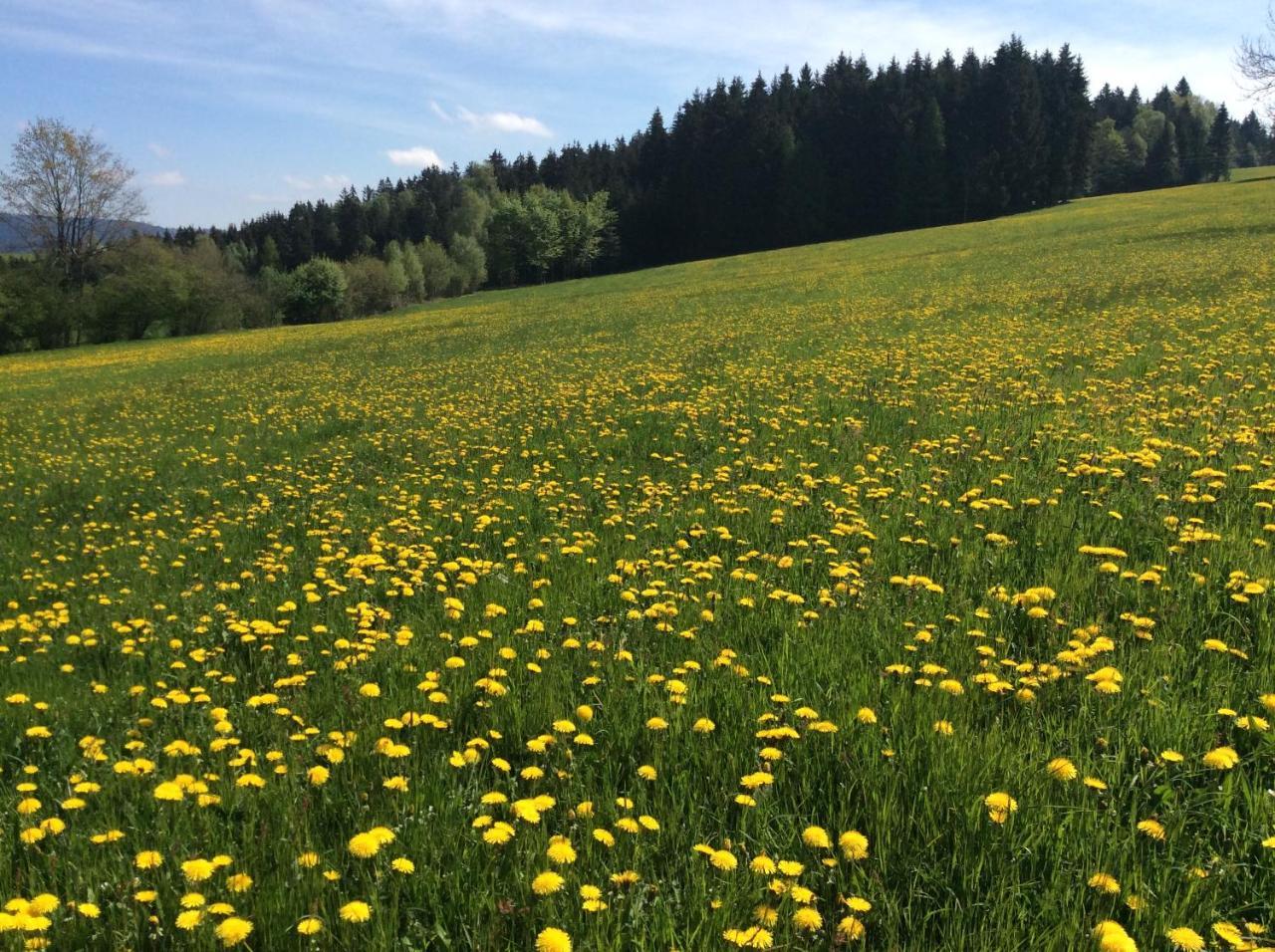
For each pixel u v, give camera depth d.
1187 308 18.17
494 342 33.44
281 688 4.91
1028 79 103.75
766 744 3.53
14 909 2.55
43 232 67.81
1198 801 2.95
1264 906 2.47
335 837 3.13
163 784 3.29
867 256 58.03
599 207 114.44
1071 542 5.73
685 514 7.70
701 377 16.64
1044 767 3.10
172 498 12.17
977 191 100.88
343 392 22.48
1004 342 16.81
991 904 2.54
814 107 117.69
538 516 8.55
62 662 6.02
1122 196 94.62
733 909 2.55
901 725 3.52
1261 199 59.56
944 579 5.44
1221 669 3.79
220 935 2.41
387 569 6.90
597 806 3.18
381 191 155.88
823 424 10.90
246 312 75.62
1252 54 36.94
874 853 2.80
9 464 15.90
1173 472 6.91
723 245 111.19
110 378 34.69
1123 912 2.46
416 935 2.55
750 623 4.93
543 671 4.46
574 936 2.47
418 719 3.92
